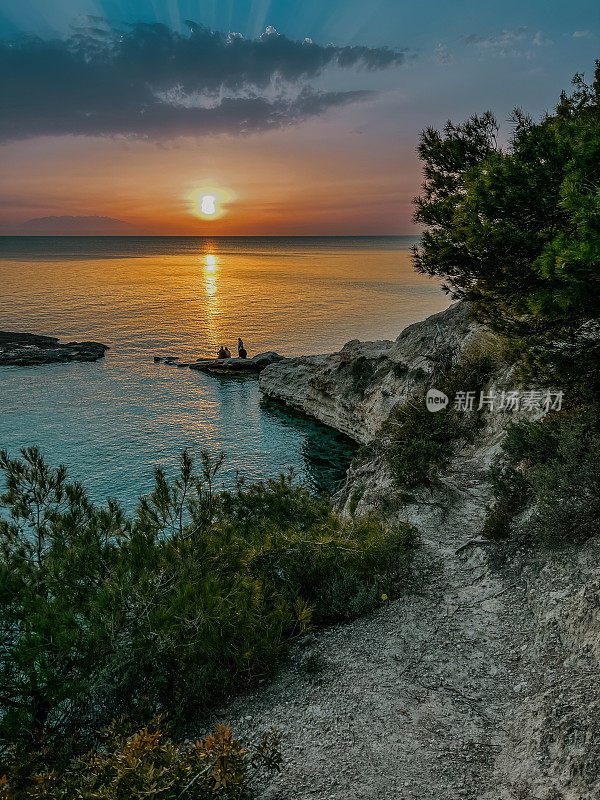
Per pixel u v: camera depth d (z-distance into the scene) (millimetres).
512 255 9922
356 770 6621
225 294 124125
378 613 10281
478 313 12312
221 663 8586
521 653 8391
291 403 47500
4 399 48688
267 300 114438
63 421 42781
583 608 8094
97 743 7305
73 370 59875
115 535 9602
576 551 9906
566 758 5820
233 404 48531
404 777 6430
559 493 10711
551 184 9172
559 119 10250
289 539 11047
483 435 20750
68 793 5625
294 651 9547
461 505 15227
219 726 5762
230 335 79750
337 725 7477
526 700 7320
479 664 8398
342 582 10695
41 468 9211
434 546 12914
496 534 11852
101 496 29516
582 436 11852
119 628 7367
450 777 6336
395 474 17094
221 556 9438
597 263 7895
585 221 7492
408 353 36219
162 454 36219
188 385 54656
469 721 7270
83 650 6980
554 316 9266
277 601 9469
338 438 40219
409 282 149750
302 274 179000
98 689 7465
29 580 8094
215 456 36219
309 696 8211
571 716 6348
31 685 6984
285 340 76562
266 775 6668
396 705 7762
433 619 9766
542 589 9594
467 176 10430
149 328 84188
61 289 129250
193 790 5480
